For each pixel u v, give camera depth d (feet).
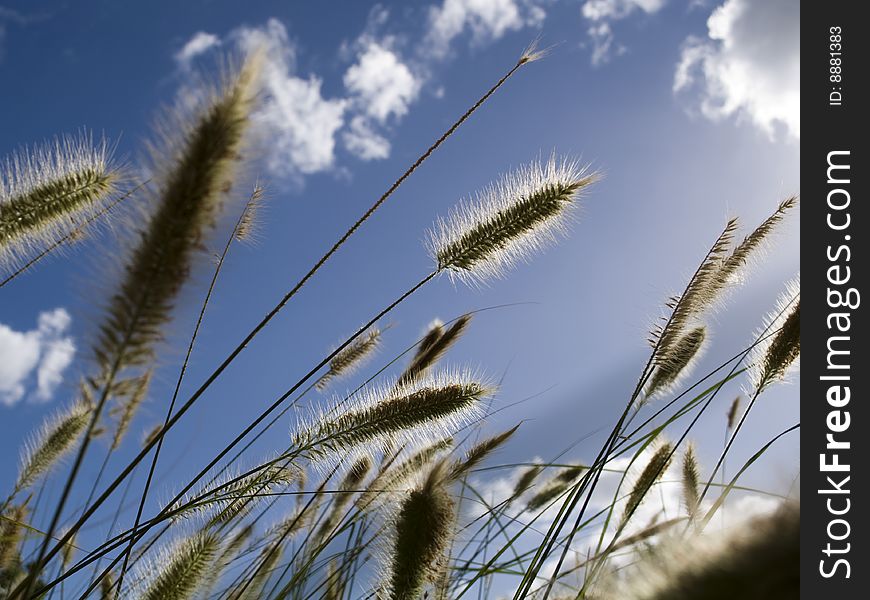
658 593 2.34
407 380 15.11
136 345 5.81
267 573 12.18
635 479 13.51
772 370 13.42
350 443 12.01
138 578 10.11
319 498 14.44
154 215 5.70
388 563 8.82
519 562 12.28
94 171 10.19
